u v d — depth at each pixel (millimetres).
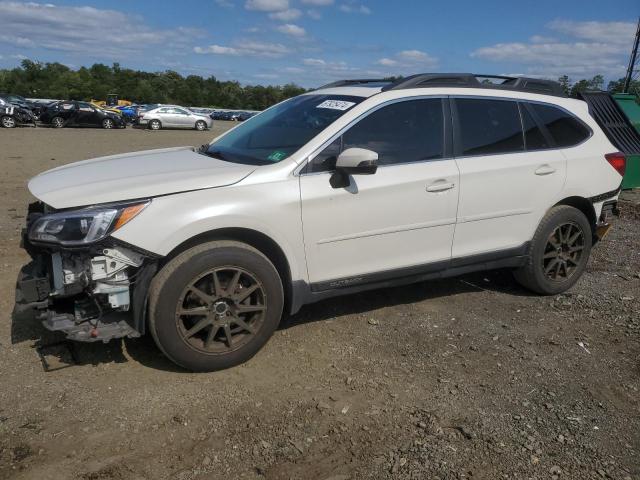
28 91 87562
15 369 3539
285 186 3682
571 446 2979
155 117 34312
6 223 6961
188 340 3473
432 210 4254
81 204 3225
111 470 2686
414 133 4246
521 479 2715
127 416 3111
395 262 4215
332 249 3920
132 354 3797
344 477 2695
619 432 3121
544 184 4809
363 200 3941
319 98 4508
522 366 3834
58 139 21984
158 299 3340
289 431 3031
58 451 2807
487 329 4410
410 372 3705
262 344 3730
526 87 5000
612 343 4242
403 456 2854
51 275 3383
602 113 8930
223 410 3203
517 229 4773
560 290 5164
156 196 3361
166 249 3328
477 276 5652
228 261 3477
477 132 4543
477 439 3006
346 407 3268
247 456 2822
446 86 4496
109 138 24172
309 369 3705
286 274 3838
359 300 4910
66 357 3715
